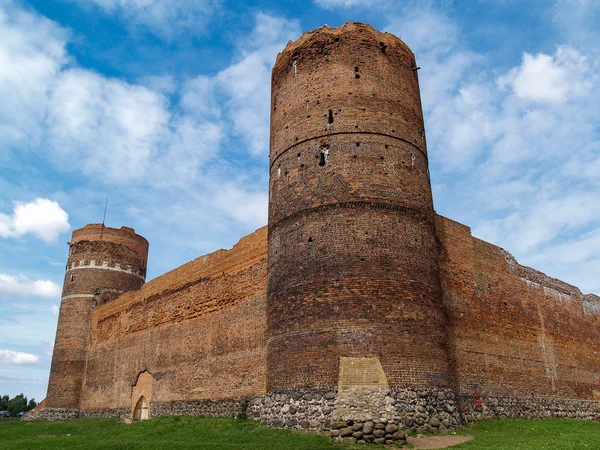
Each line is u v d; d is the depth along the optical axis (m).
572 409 33.41
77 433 29.27
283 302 22.52
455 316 27.70
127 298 42.16
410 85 26.12
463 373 26.92
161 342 36.44
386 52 25.88
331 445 17.73
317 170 23.56
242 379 28.33
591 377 36.69
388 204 22.80
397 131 24.38
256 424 22.69
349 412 18.77
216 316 31.78
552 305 35.38
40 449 22.14
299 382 20.80
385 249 21.97
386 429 18.19
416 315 21.44
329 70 25.14
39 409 46.22
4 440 27.14
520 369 30.50
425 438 18.89
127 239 50.19
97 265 48.03
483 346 28.70
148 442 21.06
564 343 35.09
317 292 21.56
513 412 28.73
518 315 32.00
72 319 46.66
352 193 22.69
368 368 19.84
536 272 35.16
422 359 20.83
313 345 20.91
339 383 19.52
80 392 44.91
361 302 20.98
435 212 28.73
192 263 35.56
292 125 25.17
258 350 27.81
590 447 17.67
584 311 38.69
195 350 32.75
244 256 30.92
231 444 18.91
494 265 31.64
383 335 20.55
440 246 28.28
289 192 24.06
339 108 24.30
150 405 35.56
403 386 19.98
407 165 24.02
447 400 20.92
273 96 27.38
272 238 24.42
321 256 22.03
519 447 17.19
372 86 24.77
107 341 43.19
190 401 31.77
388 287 21.38
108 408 40.41
